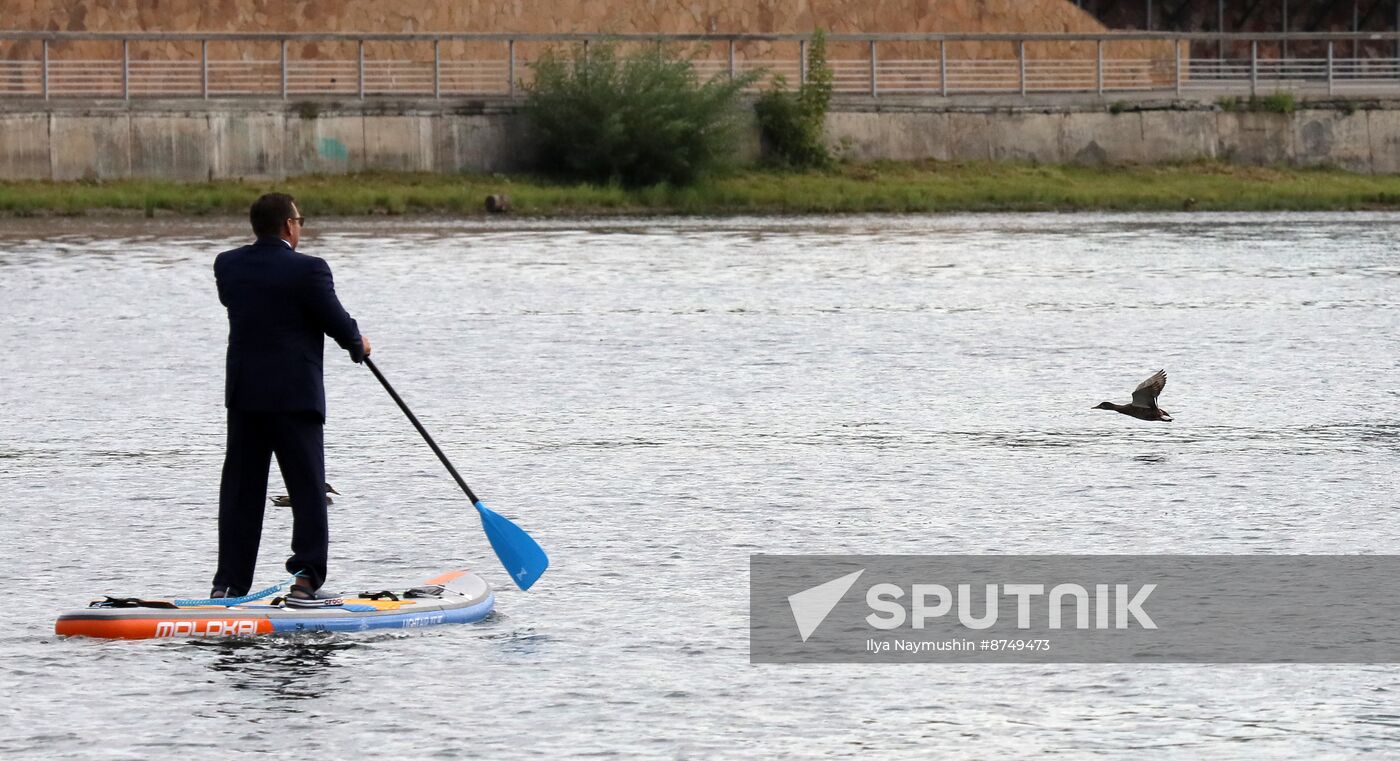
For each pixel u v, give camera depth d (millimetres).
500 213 183625
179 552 43844
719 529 46594
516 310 99625
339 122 197500
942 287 113375
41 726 31578
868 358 80688
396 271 123250
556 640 36688
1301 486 52125
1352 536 45750
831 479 53250
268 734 31219
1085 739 31172
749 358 80625
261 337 37562
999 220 180750
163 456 56875
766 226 171125
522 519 47812
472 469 54875
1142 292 109750
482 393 70688
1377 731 31516
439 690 33562
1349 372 75750
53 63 195500
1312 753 30453
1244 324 92750
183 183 188750
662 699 33094
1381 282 114938
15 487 51812
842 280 118000
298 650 36000
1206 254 138875
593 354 81875
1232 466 55250
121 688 33594
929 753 30406
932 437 60688
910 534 46094
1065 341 86562
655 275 120875
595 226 170000
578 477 53531
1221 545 44875
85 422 63531
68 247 140625
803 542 45219
